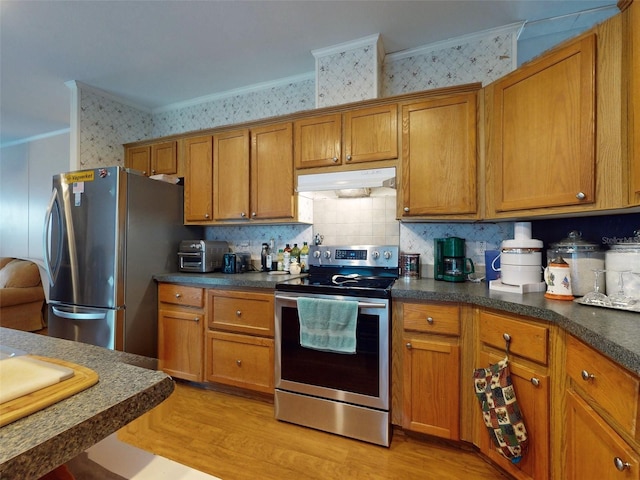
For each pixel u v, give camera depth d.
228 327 2.05
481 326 1.45
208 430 1.73
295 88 2.66
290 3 1.79
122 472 0.58
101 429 0.44
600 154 1.22
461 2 1.78
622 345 0.76
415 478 1.39
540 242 1.56
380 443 1.61
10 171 4.33
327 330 1.66
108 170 2.16
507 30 2.01
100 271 2.15
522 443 1.22
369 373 1.63
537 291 1.52
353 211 2.36
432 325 1.57
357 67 2.15
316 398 1.74
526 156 1.48
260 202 2.30
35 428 0.40
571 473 1.02
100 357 0.66
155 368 0.71
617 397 0.80
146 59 2.35
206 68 2.49
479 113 1.74
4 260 3.61
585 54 1.26
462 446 1.58
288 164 2.20
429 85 2.20
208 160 2.49
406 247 2.22
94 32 2.03
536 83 1.44
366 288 1.66
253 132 2.33
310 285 1.77
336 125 2.05
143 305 2.27
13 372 0.51
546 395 1.17
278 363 1.83
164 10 1.83
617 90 1.17
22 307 3.22
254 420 1.83
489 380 1.33
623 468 0.75
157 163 2.71
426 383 1.58
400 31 2.04
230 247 2.80
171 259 2.52
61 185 2.30
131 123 3.06
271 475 1.41
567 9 1.83
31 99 3.02
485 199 1.71
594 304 1.19
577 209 1.31
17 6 1.79
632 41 1.11
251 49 2.24
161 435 1.69
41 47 2.19
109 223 2.13
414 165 1.86
